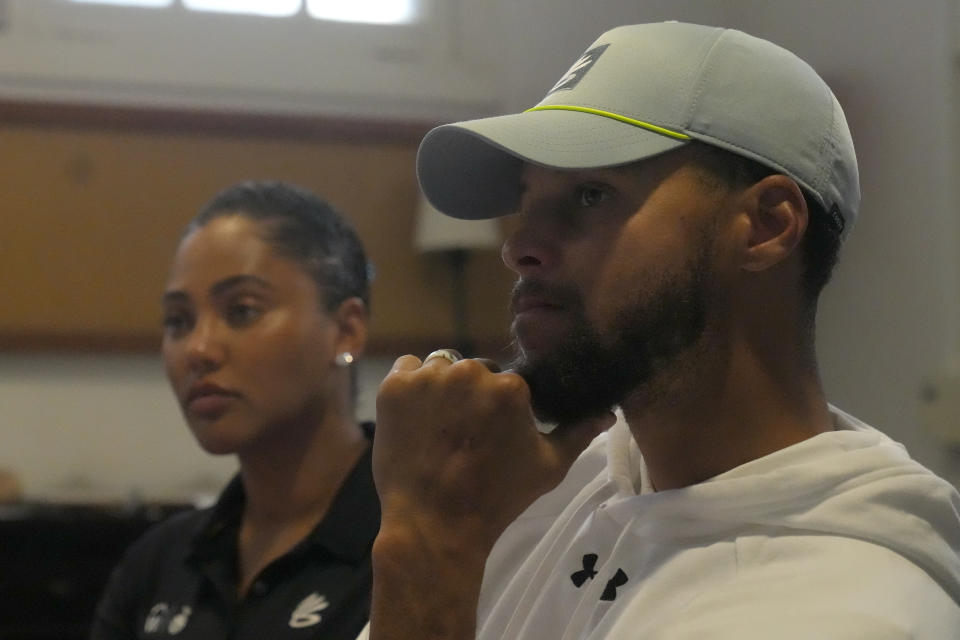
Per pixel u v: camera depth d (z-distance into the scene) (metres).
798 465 1.26
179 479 4.31
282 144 4.56
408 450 1.28
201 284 2.06
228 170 4.49
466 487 1.26
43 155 4.35
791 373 1.33
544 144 1.25
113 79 4.52
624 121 1.27
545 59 4.84
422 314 4.56
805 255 1.34
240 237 2.07
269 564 1.95
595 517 1.43
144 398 4.33
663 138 1.26
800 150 1.31
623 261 1.26
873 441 1.32
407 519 1.25
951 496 1.28
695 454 1.34
